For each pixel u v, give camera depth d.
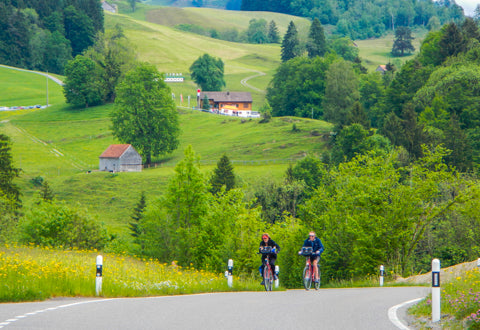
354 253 67.06
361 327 20.27
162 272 41.34
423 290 39.78
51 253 51.72
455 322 20.88
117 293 30.58
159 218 80.81
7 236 95.69
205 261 74.50
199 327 19.56
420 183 72.62
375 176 74.19
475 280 27.50
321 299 31.08
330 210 72.31
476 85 198.25
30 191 197.88
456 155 159.50
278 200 154.12
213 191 160.62
